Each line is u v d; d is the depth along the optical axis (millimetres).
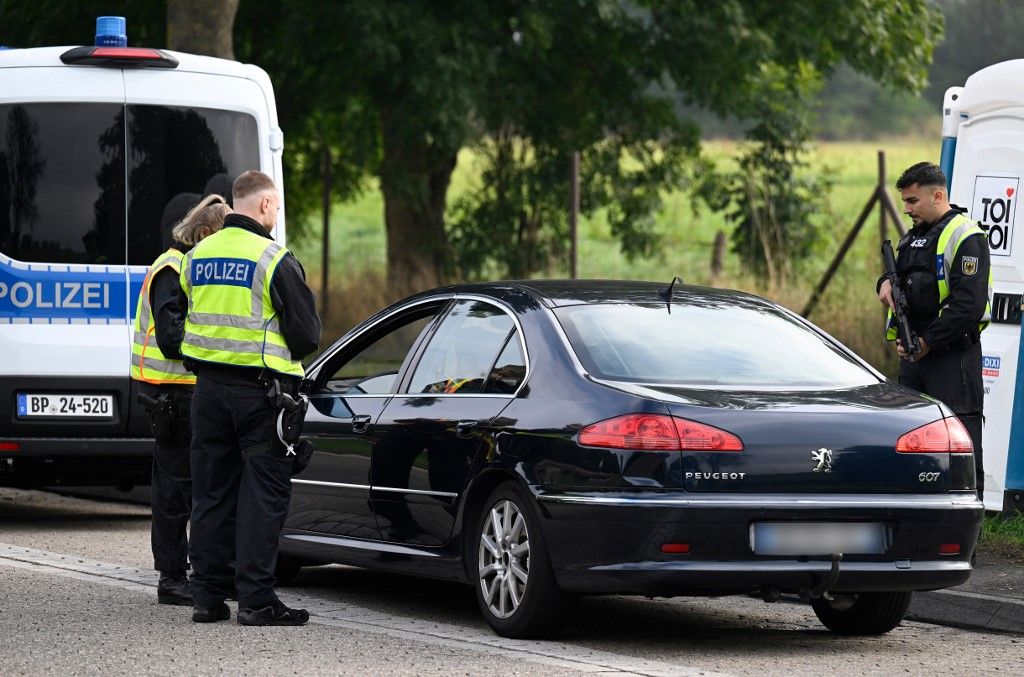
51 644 21281
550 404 21797
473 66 67188
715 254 73812
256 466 23016
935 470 21578
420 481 23688
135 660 20297
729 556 20484
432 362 24547
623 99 77250
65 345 33219
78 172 33719
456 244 77000
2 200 33375
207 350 22922
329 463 25656
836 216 70438
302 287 23031
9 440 32906
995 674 20656
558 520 21109
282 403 22828
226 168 34906
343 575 29141
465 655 20984
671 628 23750
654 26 73875
